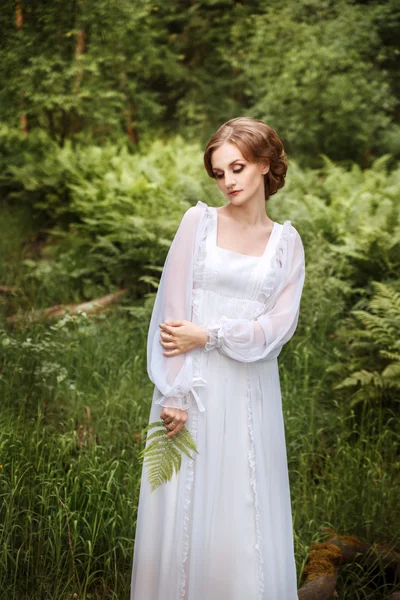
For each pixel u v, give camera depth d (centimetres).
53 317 527
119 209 729
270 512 255
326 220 645
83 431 414
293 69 998
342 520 358
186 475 246
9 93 728
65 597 296
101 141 1005
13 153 906
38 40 680
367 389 452
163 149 943
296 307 259
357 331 474
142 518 252
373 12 995
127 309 596
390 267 575
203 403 248
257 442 252
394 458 411
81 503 330
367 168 1065
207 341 246
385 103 1034
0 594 288
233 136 245
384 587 331
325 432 442
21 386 422
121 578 309
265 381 258
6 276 650
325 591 304
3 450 349
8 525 307
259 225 259
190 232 254
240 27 1087
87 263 686
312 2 1006
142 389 464
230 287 250
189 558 246
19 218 814
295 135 1018
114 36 828
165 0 1027
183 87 1142
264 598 248
